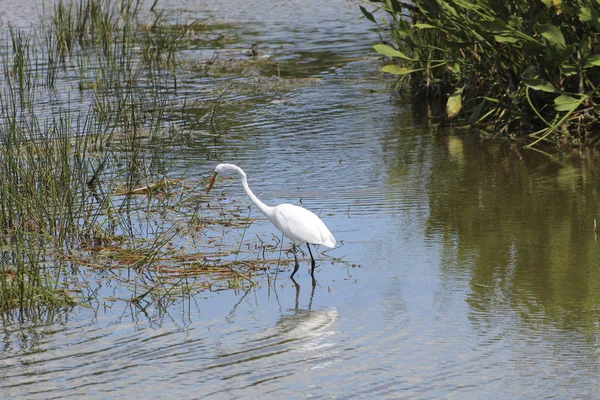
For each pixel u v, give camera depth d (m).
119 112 18.38
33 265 10.40
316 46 27.84
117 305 9.92
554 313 9.30
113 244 11.92
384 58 25.47
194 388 7.90
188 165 15.98
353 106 20.47
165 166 15.88
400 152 16.47
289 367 8.29
